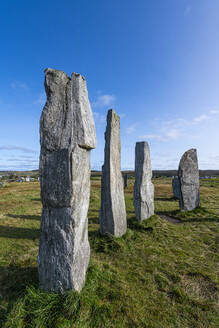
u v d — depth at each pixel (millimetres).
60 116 2906
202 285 3535
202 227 6750
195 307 2998
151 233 6047
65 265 2758
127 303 2986
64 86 2994
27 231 6480
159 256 4594
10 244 5375
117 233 5426
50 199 2812
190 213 8453
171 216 8492
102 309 2789
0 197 13945
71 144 2762
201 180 29828
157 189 18438
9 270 3895
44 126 2930
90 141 2979
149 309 2924
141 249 4949
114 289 3264
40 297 2744
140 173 7148
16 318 2484
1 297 3045
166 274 3873
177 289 3332
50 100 2979
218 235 5965
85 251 3201
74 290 2762
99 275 3498
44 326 2434
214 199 11977
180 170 8922
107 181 5445
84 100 3041
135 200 7164
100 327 2555
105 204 5480
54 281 2818
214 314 2863
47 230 2873
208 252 4867
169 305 3025
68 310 2588
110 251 4789
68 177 2703
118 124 5879
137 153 7371
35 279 3283
